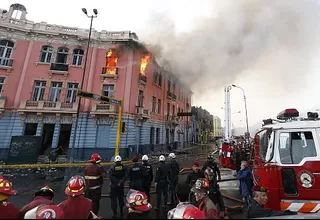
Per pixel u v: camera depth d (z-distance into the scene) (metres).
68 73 18.58
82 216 2.43
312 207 3.61
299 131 4.04
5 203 2.48
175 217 1.93
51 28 19.02
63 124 18.03
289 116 4.77
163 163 5.72
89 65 19.16
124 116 18.12
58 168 12.69
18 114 16.91
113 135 17.56
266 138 4.57
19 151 13.70
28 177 9.91
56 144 17.09
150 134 22.58
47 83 18.03
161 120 25.75
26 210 2.54
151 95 23.28
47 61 18.73
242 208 4.82
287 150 4.04
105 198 6.54
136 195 2.51
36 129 17.19
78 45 19.33
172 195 5.96
